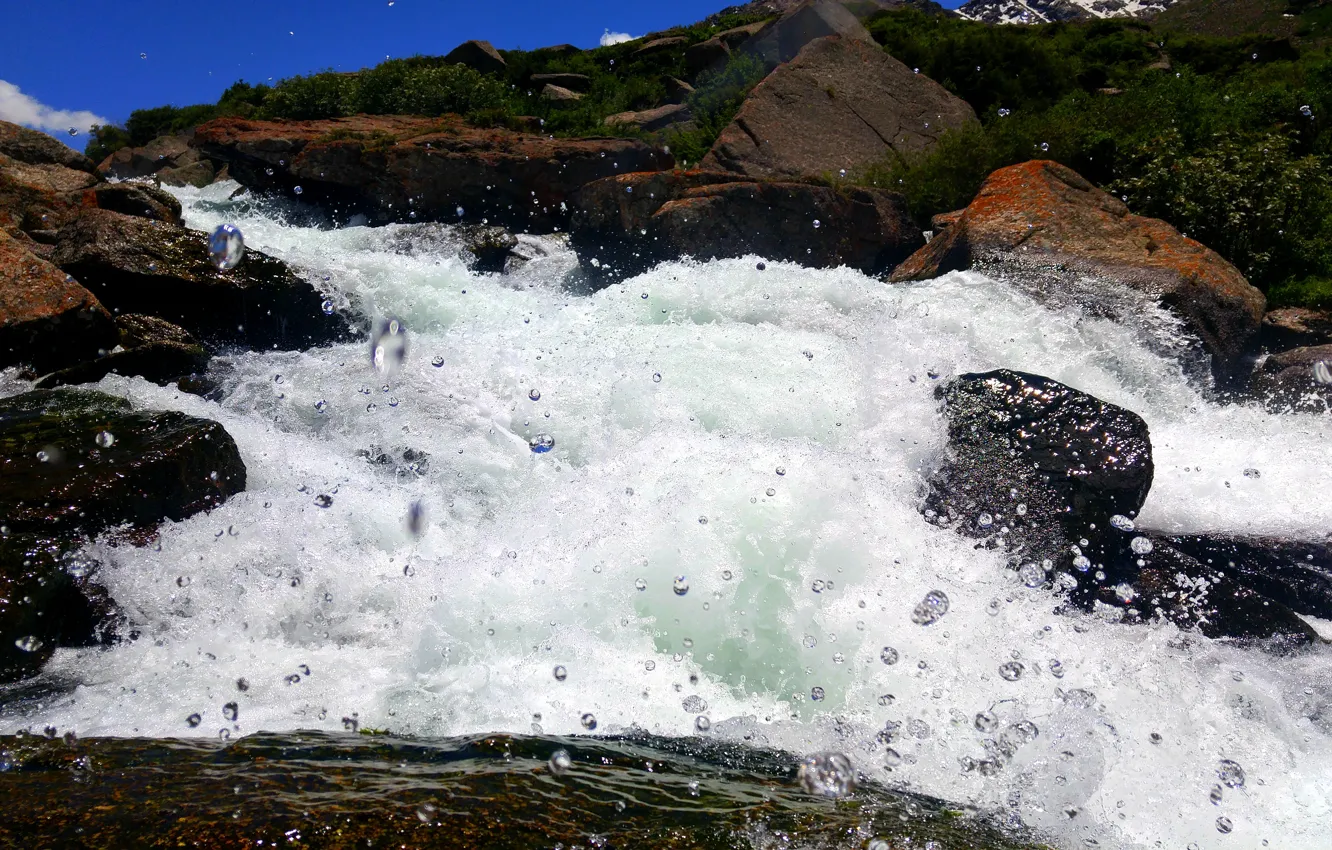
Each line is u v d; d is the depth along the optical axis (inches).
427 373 193.6
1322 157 366.6
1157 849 84.2
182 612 119.9
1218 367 241.1
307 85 528.7
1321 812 92.0
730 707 106.0
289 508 139.9
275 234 312.3
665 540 125.9
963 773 92.7
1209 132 368.5
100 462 133.7
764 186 316.5
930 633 116.3
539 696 103.1
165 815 69.6
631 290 243.1
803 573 124.1
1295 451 190.1
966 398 162.7
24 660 107.4
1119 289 238.2
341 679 105.3
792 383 188.2
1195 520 166.2
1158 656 116.5
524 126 481.4
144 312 220.2
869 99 446.0
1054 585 131.9
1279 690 113.7
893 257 342.0
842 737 99.0
